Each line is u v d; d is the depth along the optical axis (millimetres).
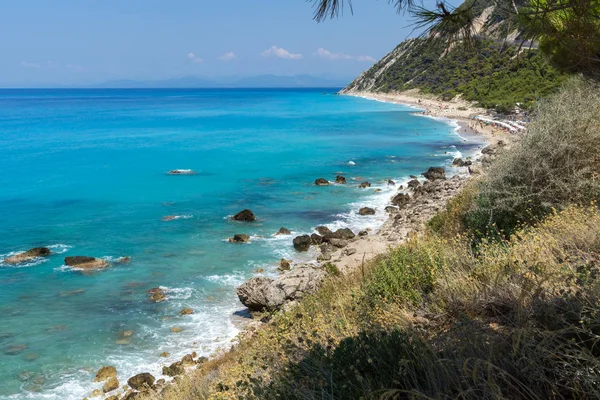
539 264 4758
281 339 5789
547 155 10234
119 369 11750
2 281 17172
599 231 6020
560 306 3611
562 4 3469
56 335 13344
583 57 3826
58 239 21984
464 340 3496
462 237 9328
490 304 4746
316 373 3811
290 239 21703
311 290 12727
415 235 11164
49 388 11055
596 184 9367
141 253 20047
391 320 5133
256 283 13852
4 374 11547
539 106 11820
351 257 17234
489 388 2758
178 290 16297
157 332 13477
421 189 28312
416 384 3107
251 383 4348
